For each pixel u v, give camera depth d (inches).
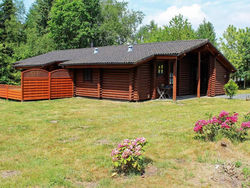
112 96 652.1
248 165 203.3
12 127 342.0
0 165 206.8
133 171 190.2
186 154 229.1
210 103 582.9
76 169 197.6
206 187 168.9
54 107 529.0
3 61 939.3
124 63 561.9
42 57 941.8
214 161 211.5
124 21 1899.6
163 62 673.6
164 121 375.6
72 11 1381.6
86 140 277.0
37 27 1691.7
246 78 1143.0
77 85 733.3
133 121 377.1
